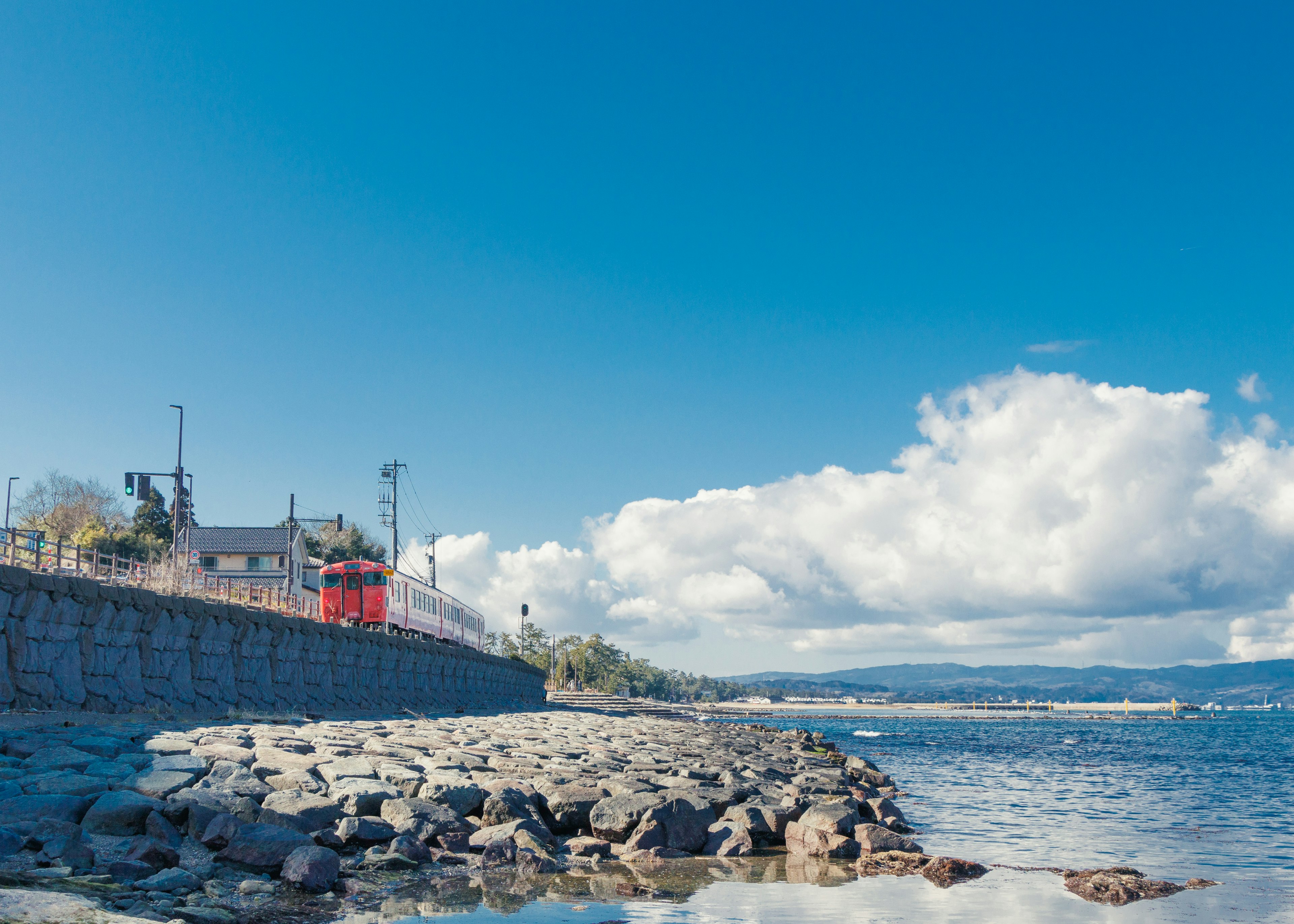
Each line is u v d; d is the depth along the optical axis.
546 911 7.74
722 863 10.57
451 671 39.00
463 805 10.58
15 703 13.76
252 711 20.42
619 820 11.05
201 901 6.84
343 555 90.69
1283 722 136.12
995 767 36.72
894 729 100.56
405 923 7.02
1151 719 152.50
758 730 56.62
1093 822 18.08
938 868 10.66
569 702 71.00
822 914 8.35
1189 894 10.32
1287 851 14.45
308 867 7.53
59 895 5.58
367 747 13.77
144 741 11.54
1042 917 8.80
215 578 34.59
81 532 58.72
